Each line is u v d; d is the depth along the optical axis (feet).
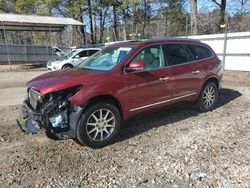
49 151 14.94
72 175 12.42
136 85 16.43
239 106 23.02
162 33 127.95
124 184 11.58
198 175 12.07
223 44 43.98
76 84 14.61
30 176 12.44
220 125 18.26
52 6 108.68
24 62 96.02
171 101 18.61
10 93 34.04
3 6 147.95
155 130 17.61
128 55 16.57
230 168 12.57
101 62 17.43
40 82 15.37
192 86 19.85
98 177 12.19
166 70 18.03
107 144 15.52
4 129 18.79
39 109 14.67
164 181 11.71
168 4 119.55
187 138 16.12
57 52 86.53
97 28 138.00
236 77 38.14
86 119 14.64
